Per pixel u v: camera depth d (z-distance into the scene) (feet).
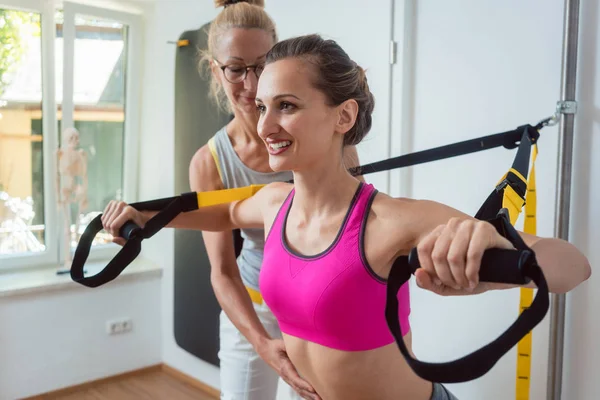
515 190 3.69
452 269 2.12
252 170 5.13
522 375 4.70
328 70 3.15
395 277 2.34
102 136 11.44
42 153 10.76
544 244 2.60
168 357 11.01
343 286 3.09
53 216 10.80
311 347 3.39
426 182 6.42
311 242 3.28
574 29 4.77
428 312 6.43
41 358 9.74
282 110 3.17
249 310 4.90
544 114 5.41
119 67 11.45
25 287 9.41
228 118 8.80
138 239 3.70
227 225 4.30
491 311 5.89
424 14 6.30
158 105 10.86
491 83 5.78
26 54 10.42
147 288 10.93
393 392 3.32
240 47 4.65
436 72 6.23
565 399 5.31
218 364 9.49
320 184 3.27
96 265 10.92
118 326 10.58
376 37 6.66
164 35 10.57
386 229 3.06
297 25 7.68
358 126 3.42
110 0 10.85
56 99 10.77
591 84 5.00
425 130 6.37
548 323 5.41
